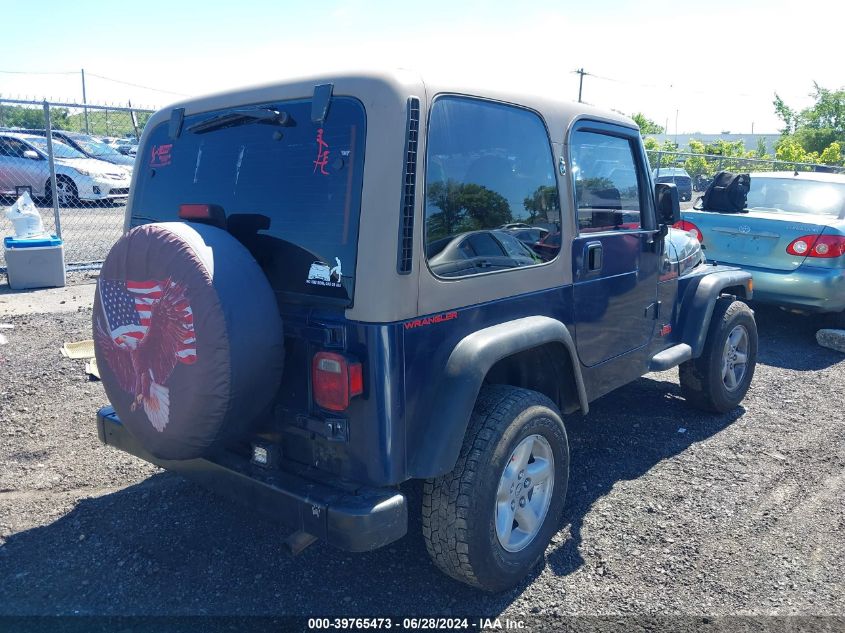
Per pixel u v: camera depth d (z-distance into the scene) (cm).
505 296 310
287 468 283
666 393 581
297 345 274
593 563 336
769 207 800
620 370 411
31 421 488
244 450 300
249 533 357
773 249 720
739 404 554
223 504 385
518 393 309
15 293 879
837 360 692
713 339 494
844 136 4678
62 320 751
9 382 557
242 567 328
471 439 288
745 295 550
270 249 290
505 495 301
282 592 310
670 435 493
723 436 493
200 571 324
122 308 280
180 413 261
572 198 356
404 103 257
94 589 310
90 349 647
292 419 278
